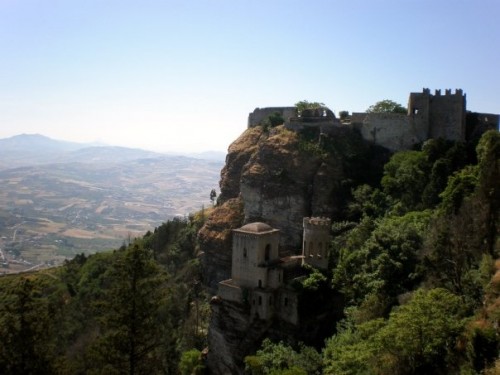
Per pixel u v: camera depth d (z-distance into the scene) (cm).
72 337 10319
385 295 6512
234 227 12162
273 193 11544
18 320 4681
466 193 7175
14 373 4588
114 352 5041
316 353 6619
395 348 4753
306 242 8675
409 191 9819
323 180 11144
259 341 7919
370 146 12106
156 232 17100
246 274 8344
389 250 7000
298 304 7744
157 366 5550
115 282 5434
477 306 5103
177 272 13662
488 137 7525
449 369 4409
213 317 8644
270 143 12238
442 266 6059
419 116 11581
